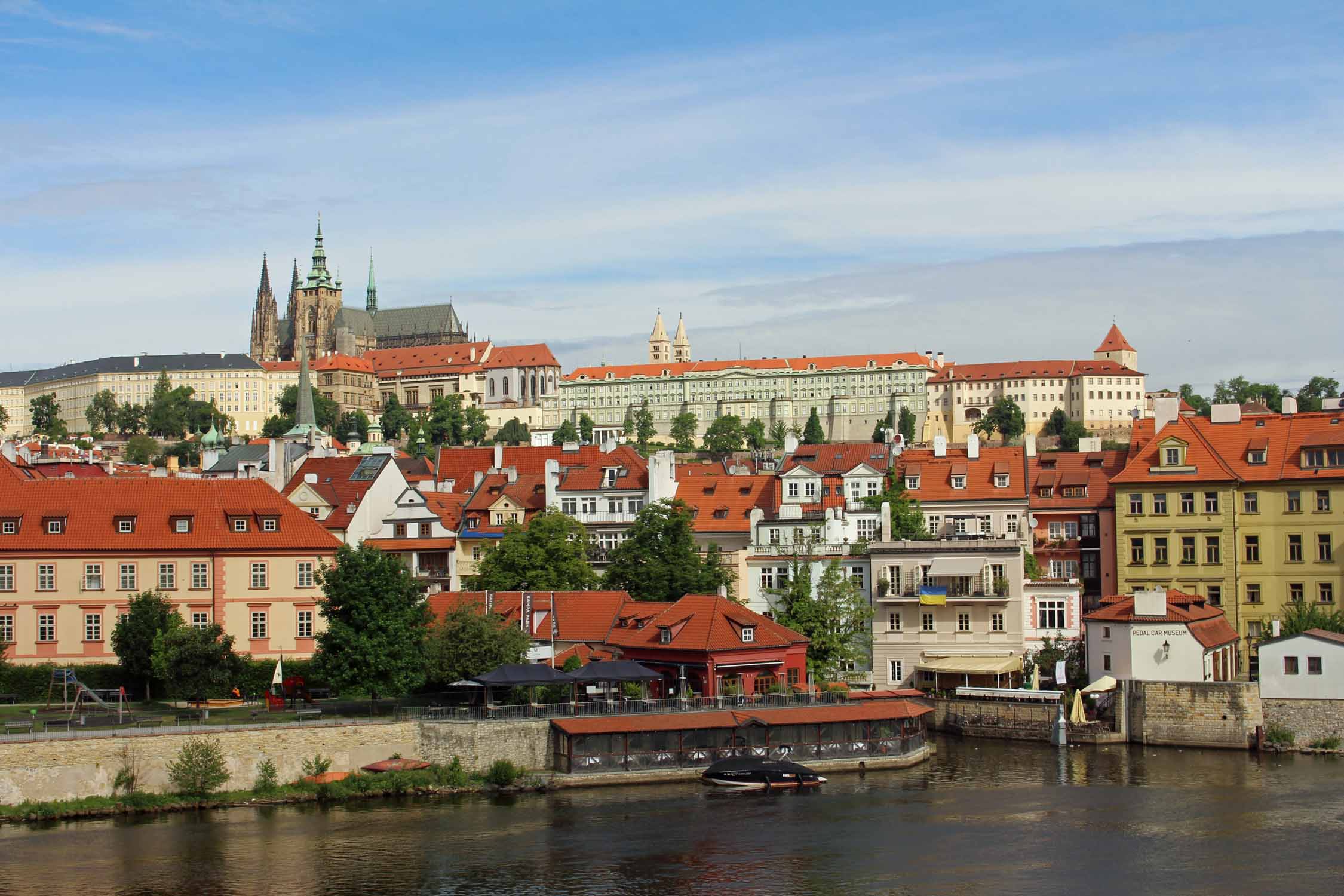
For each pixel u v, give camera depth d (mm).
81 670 145500
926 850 107688
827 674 152375
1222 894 98125
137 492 154500
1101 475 175875
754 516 175500
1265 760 135625
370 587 134750
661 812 118062
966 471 179125
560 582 163625
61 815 114188
